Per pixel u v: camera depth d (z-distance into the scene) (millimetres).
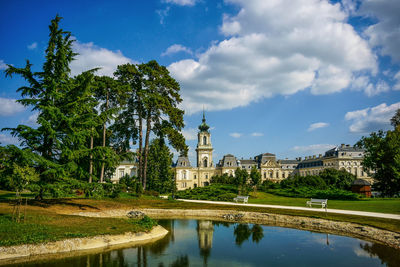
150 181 58375
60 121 22750
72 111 23938
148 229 18469
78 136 22828
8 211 18906
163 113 38375
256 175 64375
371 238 17844
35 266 11734
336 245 16391
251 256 14203
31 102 22125
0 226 14961
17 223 15867
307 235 19359
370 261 13172
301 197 51219
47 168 22250
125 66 38969
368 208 28125
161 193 59438
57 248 13758
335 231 20609
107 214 24750
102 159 24781
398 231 17000
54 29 23391
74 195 31578
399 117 53344
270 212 27016
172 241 17281
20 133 21219
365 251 14953
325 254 14531
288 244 16781
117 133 39906
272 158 124875
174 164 111438
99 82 33094
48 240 13891
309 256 14211
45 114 21797
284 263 13047
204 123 115000
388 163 46188
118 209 27031
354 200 41906
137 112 40156
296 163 138875
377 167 50375
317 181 64875
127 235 16703
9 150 18672
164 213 30000
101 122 25281
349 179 75625
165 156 61031
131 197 36094
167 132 37500
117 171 83812
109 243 15430
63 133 23406
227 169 109000
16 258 12539
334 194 45500
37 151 23188
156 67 41031
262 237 18766
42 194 25047
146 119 40594
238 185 58656
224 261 13336
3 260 12203
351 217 22266
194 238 18328
